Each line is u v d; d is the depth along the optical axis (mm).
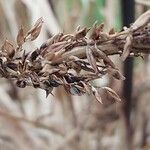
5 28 1199
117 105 1096
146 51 316
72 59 339
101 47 328
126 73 1006
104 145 1123
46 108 1159
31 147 1107
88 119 1143
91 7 1167
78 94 344
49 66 344
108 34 326
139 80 1185
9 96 1185
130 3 896
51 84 347
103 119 1130
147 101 1160
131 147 1084
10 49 353
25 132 1117
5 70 352
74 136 1124
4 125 1108
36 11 1109
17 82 352
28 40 355
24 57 348
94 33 330
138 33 313
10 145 1104
